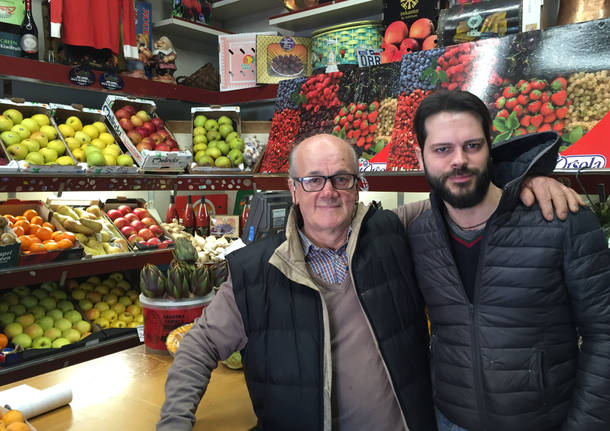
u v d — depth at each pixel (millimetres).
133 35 3738
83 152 3152
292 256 1254
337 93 2648
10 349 2650
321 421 1177
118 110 3549
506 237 1134
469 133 1086
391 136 2367
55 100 3629
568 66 1846
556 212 1101
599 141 1735
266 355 1235
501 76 1991
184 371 1200
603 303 1065
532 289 1114
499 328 1146
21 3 3170
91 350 2928
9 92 3357
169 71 3980
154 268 1721
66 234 2877
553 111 1851
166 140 3596
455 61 2127
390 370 1237
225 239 3506
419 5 2695
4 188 2732
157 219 3682
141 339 2049
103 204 3605
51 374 1544
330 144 1282
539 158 1119
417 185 2238
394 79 2434
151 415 1277
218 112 3822
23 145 2877
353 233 1288
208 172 3516
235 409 1334
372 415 1242
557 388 1133
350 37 3021
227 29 4973
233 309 1301
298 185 1299
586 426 1055
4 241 2512
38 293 3035
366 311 1248
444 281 1235
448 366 1237
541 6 2014
